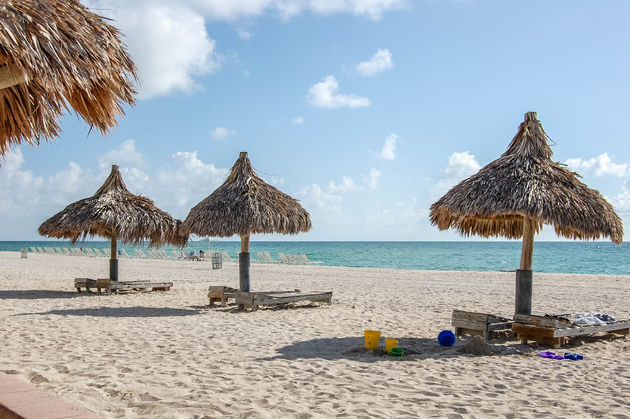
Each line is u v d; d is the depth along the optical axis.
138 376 4.94
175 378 4.89
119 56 3.67
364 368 5.46
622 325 7.48
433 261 49.97
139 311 9.88
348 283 17.05
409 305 11.22
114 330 7.62
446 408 4.15
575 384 4.95
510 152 7.47
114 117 3.81
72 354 5.89
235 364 5.56
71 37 3.21
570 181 7.06
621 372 5.45
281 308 10.49
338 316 9.43
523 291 7.16
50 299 11.72
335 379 5.00
